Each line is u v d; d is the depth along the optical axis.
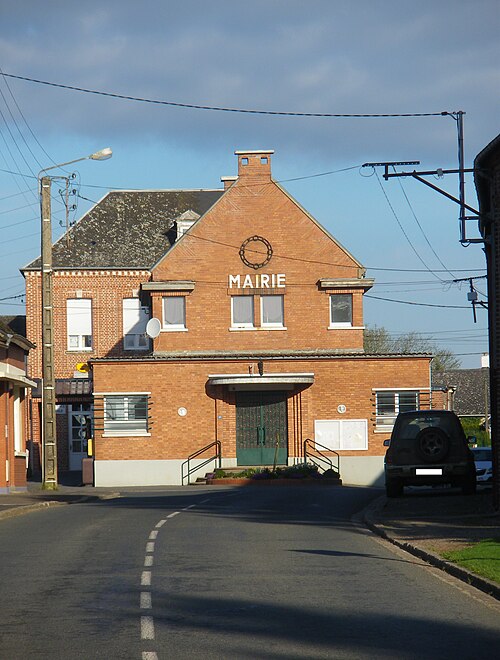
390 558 15.45
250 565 14.53
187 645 9.37
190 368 45.69
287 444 45.75
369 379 45.91
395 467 27.61
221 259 49.44
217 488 39.16
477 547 15.54
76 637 9.73
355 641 9.55
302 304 49.44
